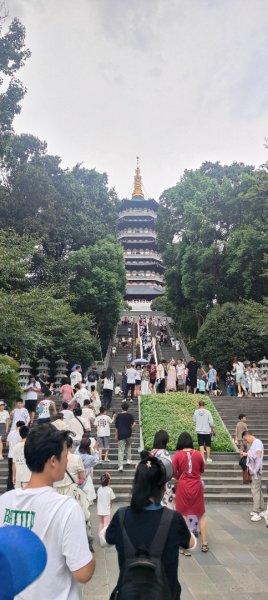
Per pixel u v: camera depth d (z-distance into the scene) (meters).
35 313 18.16
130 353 43.38
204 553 7.39
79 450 8.27
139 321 55.06
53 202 36.59
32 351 19.62
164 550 3.06
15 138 39.25
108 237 44.03
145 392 22.84
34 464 2.80
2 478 12.70
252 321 25.88
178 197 50.16
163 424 17.30
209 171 54.75
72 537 2.54
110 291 39.28
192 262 39.66
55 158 42.16
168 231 53.12
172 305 50.72
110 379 20.12
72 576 2.57
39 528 2.55
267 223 33.03
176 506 7.55
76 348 31.89
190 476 7.55
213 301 39.72
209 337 32.59
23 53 28.97
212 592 5.84
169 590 2.84
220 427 17.23
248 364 30.02
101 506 7.95
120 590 2.83
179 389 25.80
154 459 3.40
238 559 7.12
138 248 72.12
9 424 16.69
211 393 25.39
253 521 9.70
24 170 35.47
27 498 2.66
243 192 35.50
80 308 39.25
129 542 3.08
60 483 5.79
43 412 15.00
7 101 29.06
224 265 36.41
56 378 28.52
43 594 2.43
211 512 10.72
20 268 18.75
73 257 38.50
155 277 71.06
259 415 19.72
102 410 14.13
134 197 81.25
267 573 6.53
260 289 33.81
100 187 55.47
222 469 13.93
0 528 2.24
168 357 41.34
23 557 2.11
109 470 13.42
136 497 3.21
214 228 37.69
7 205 34.06
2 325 17.03
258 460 9.96
